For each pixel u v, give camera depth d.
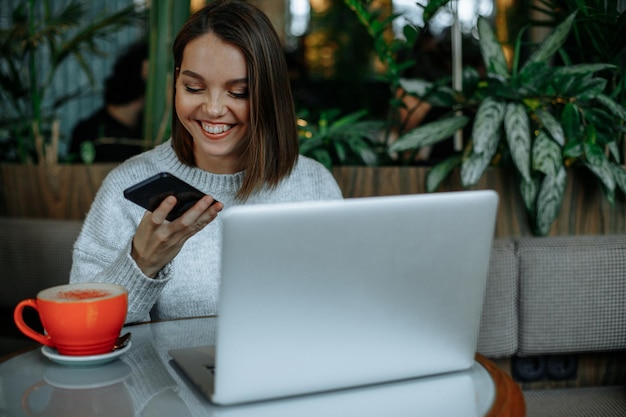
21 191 2.04
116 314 0.91
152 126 2.04
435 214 0.77
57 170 2.00
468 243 0.81
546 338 1.54
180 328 1.09
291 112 1.33
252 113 1.24
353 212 0.73
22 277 1.76
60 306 0.88
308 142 1.87
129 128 2.85
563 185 1.66
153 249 1.03
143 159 1.39
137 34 3.58
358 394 0.82
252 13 1.22
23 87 2.47
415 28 1.84
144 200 0.93
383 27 1.99
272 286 0.72
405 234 0.76
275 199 1.40
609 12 1.75
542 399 1.55
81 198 1.98
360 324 0.78
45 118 2.58
